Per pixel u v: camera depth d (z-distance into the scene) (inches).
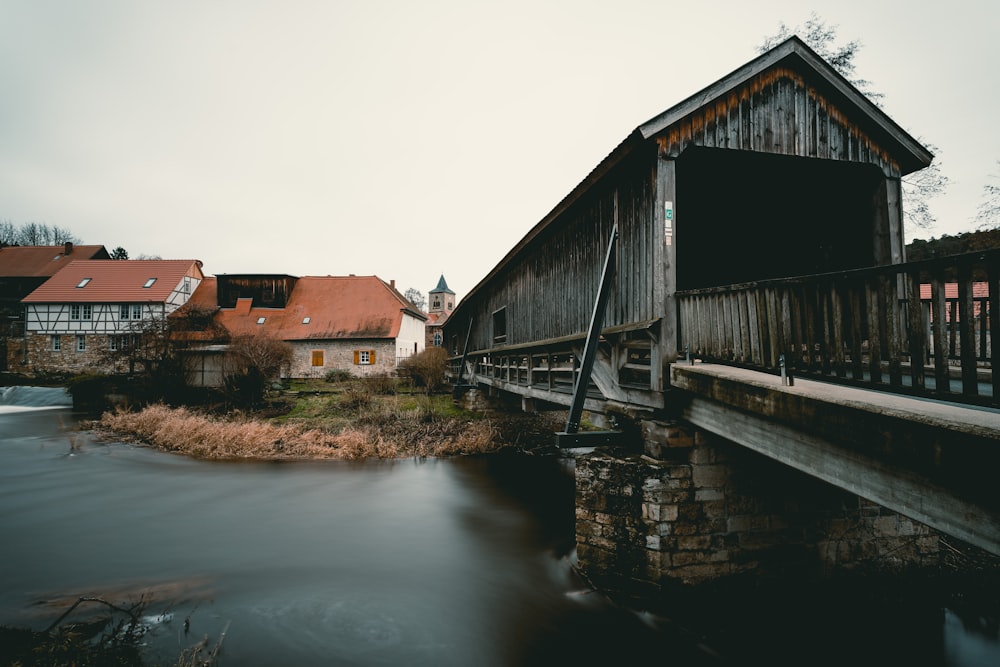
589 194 296.2
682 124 219.9
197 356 764.6
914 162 247.1
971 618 203.3
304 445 533.0
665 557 199.0
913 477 106.5
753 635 189.9
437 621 198.5
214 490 395.9
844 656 180.7
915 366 111.0
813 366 141.2
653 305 220.7
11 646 170.4
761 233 311.3
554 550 273.9
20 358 1258.6
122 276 1300.4
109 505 357.4
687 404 206.1
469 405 682.2
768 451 155.7
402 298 1512.1
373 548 279.1
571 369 331.3
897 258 243.1
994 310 94.9
